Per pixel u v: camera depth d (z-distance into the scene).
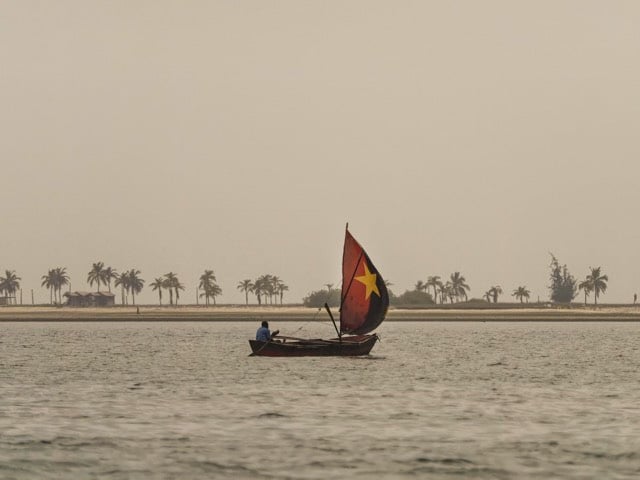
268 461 135.38
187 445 146.50
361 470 130.12
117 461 135.12
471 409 189.25
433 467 131.88
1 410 186.25
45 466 131.88
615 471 128.88
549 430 161.12
